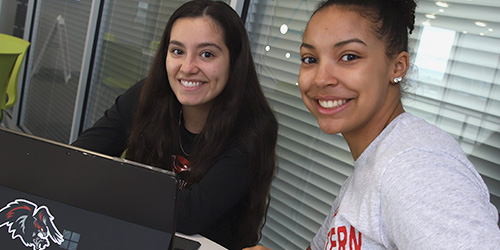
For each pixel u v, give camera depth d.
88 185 0.87
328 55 0.81
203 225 1.32
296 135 2.11
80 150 0.85
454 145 0.73
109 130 1.71
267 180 1.62
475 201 0.61
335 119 0.83
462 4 1.54
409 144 0.72
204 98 1.48
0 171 0.92
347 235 0.81
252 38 2.32
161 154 1.58
